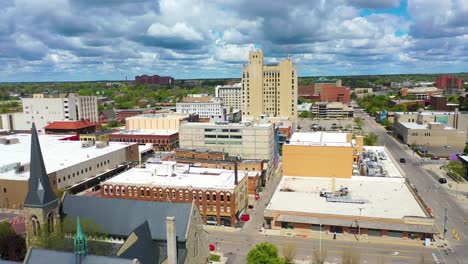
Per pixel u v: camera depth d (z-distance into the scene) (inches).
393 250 3284.9
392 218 3531.0
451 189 5113.2
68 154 5753.0
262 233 3720.5
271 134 6264.8
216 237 3646.7
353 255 2967.5
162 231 2485.2
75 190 5022.1
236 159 5502.0
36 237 2442.2
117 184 4264.3
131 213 2625.5
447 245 3380.9
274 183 5743.1
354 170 5349.4
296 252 3272.6
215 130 6250.0
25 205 2436.0
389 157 5949.8
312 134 6127.0
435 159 7007.9
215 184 4126.5
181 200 4062.5
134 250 2192.4
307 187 4569.4
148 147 7529.5
